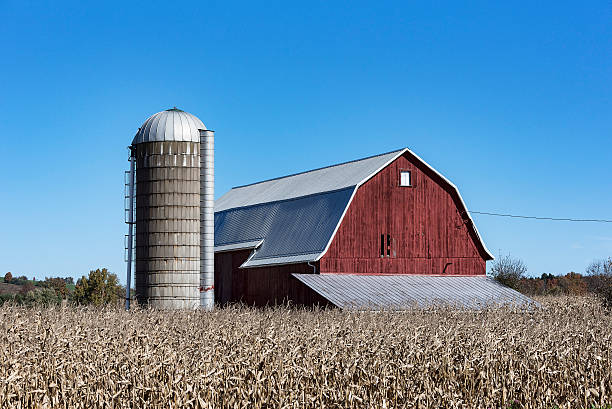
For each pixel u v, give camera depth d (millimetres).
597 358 23656
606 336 29062
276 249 52156
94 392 17688
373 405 18562
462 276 51469
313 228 49812
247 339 23266
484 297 46594
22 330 23359
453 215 51938
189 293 44562
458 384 20938
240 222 59281
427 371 20828
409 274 49875
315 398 18203
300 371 19094
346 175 52844
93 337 22625
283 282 49469
